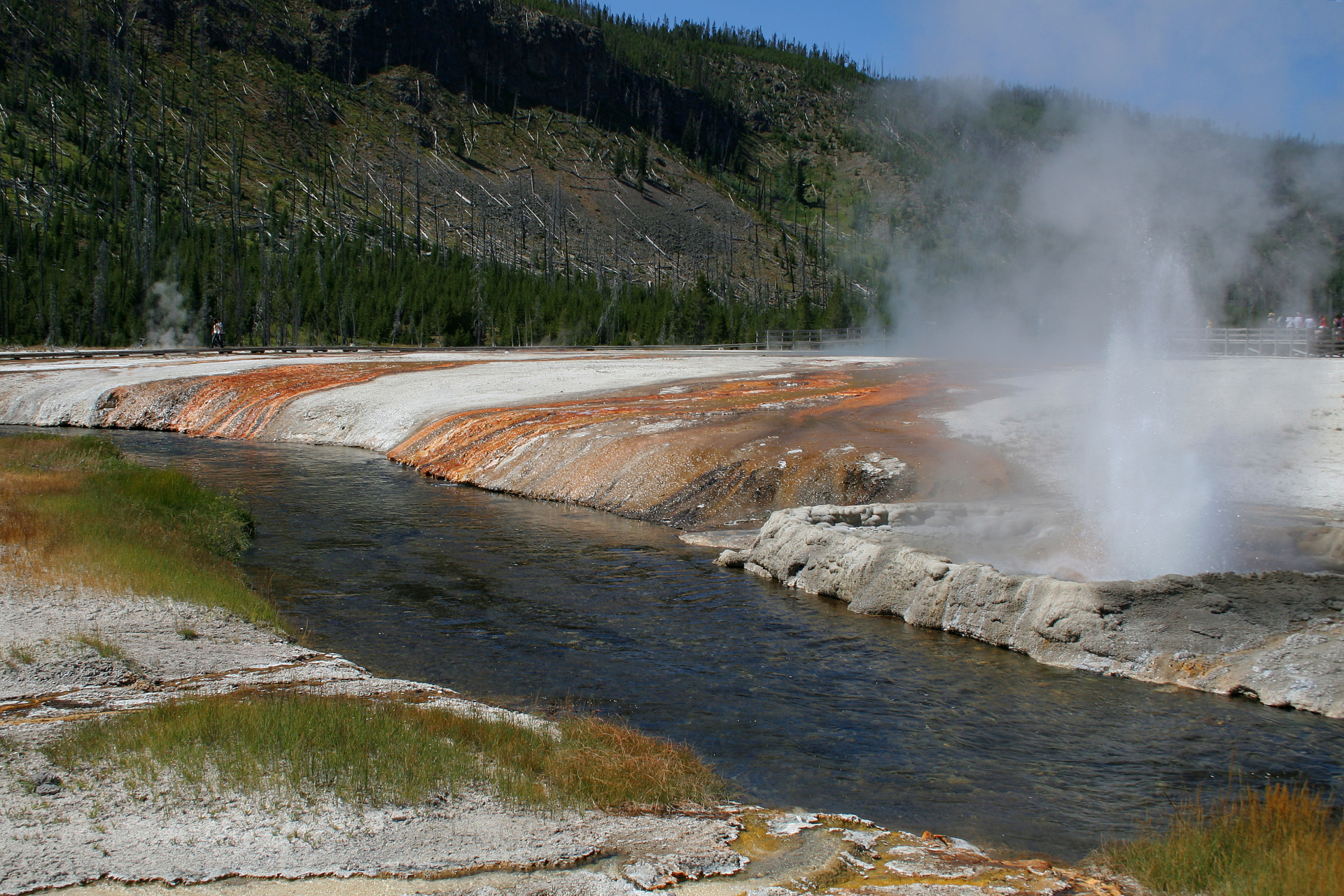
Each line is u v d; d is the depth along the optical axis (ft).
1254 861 20.79
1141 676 37.47
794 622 45.65
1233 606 39.06
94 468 74.23
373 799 22.90
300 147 597.93
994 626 42.47
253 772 23.65
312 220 491.72
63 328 282.77
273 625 41.96
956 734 31.78
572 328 329.72
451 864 20.18
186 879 18.94
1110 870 22.00
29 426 133.90
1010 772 28.66
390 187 591.78
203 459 100.12
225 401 131.54
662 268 592.60
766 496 71.67
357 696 31.37
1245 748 30.55
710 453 78.48
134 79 572.10
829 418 91.20
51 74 533.14
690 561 58.95
